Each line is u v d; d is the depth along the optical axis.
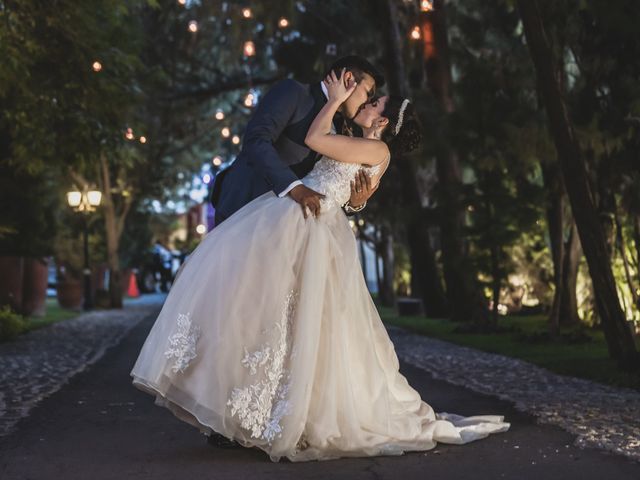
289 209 5.34
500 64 16.39
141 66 15.16
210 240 5.32
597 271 10.42
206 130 32.28
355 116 5.73
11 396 8.09
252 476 4.70
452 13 18.91
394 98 5.75
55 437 5.96
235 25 23.69
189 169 35.56
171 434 6.08
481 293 17.19
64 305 28.44
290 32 24.59
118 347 14.21
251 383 5.05
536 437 5.84
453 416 6.30
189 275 5.23
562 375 9.91
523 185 16.70
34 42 13.03
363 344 5.38
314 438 5.09
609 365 10.12
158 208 43.12
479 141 15.82
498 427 6.04
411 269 26.11
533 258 22.02
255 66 28.98
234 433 5.06
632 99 12.95
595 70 13.20
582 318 17.75
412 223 19.11
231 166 5.78
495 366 11.08
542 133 14.07
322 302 5.25
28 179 20.22
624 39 12.31
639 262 13.41
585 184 10.39
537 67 10.50
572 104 13.88
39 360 11.73
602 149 13.06
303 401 5.05
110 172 29.98
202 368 5.04
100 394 8.34
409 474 4.74
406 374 10.30
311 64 24.12
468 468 4.89
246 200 5.57
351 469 4.87
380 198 24.70
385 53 20.05
